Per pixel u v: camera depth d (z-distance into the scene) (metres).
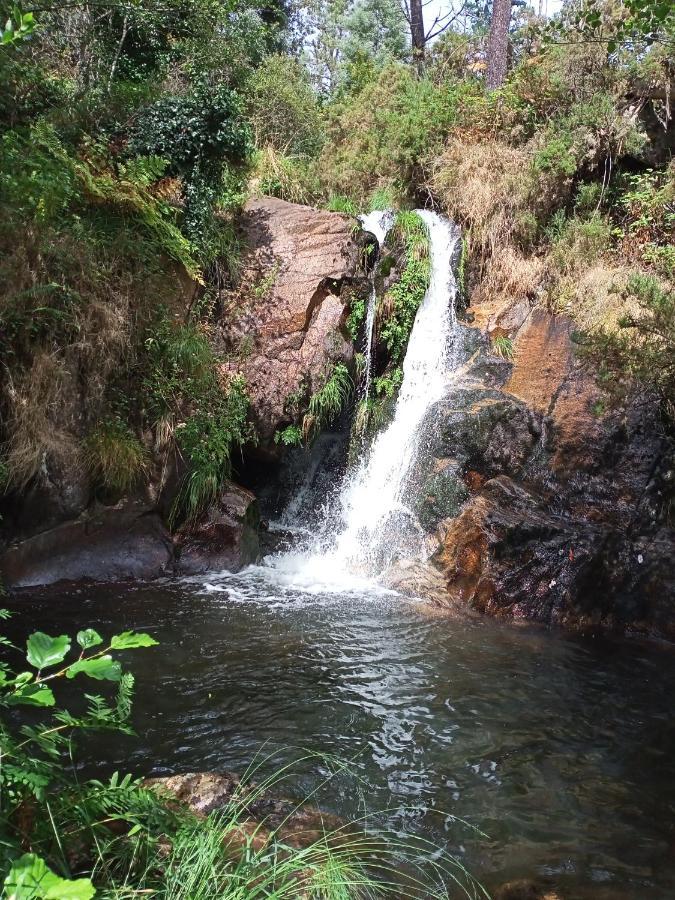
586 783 4.14
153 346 7.80
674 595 7.38
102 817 2.58
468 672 5.65
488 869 3.26
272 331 8.90
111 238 7.69
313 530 9.32
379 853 3.25
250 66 14.52
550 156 11.52
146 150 8.67
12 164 6.59
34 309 6.62
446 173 12.14
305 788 3.84
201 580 7.52
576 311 10.07
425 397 9.80
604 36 11.38
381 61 25.14
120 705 2.42
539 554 7.36
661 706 5.31
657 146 12.05
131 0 8.02
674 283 9.80
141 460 7.46
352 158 13.52
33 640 2.04
